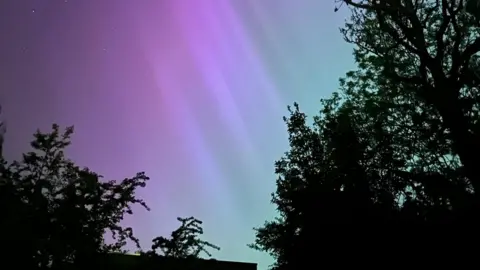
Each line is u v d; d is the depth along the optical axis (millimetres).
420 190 16203
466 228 13992
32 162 13328
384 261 14117
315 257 15117
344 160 16781
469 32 21516
